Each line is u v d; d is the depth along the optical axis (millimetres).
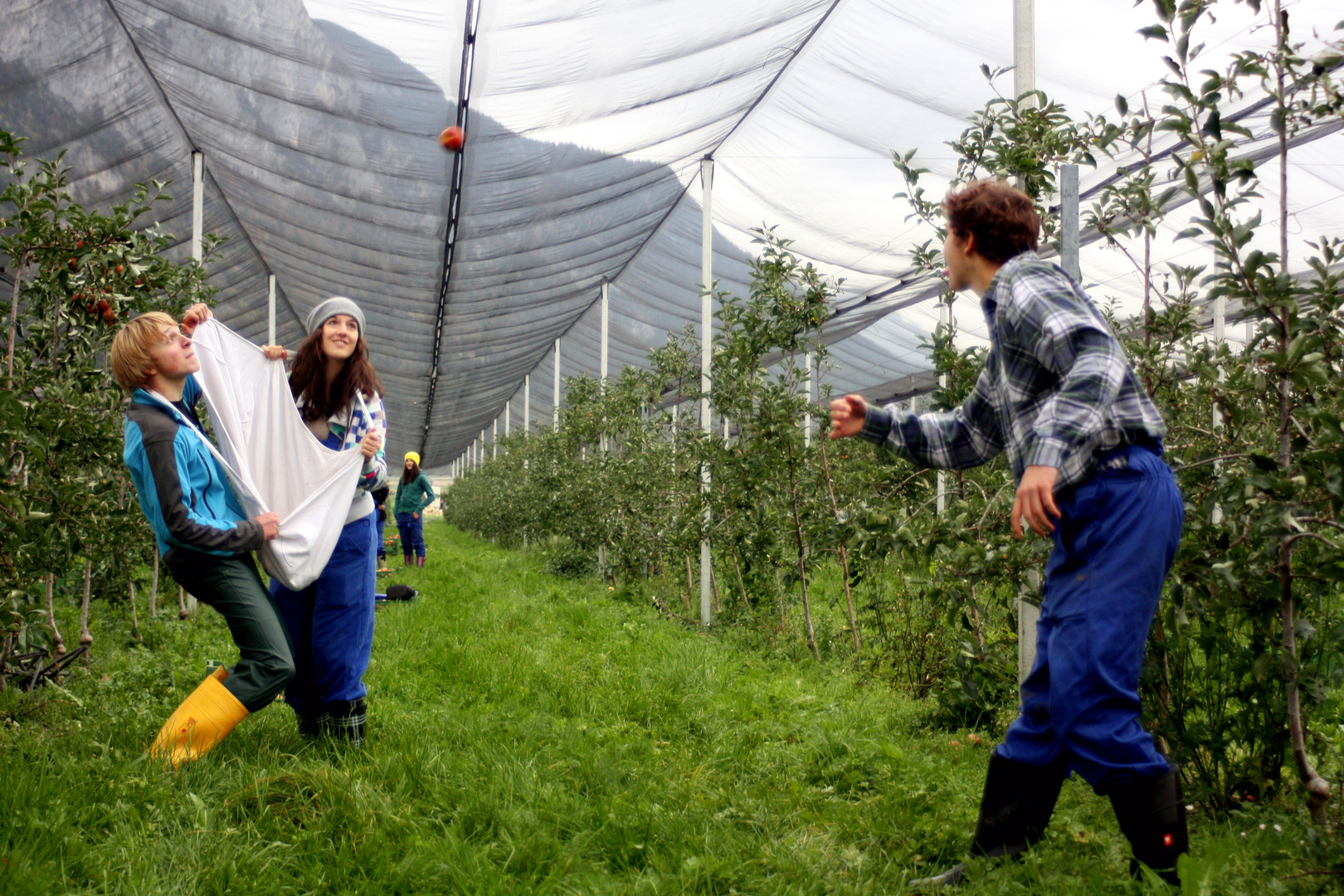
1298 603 2510
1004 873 2082
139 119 6938
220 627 5992
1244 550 2475
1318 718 3301
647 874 2199
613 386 10805
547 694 4121
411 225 8820
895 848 2400
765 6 5617
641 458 9094
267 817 2434
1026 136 3641
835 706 4031
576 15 5297
